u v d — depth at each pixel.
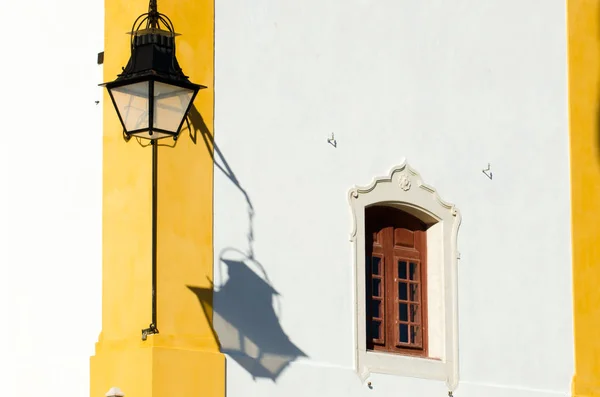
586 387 19.08
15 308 16.81
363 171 17.34
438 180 18.08
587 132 19.77
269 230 16.38
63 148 16.61
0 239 17.14
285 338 16.30
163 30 14.89
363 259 17.11
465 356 17.98
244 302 16.02
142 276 15.38
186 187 15.71
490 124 18.77
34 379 16.42
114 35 16.06
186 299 15.50
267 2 16.80
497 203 18.67
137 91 14.59
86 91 16.44
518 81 19.16
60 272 16.38
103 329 15.66
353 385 16.77
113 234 15.73
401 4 18.08
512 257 18.70
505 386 18.31
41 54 17.16
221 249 15.91
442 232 18.00
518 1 19.36
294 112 16.83
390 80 17.78
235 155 16.22
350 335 16.86
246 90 16.44
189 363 15.37
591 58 19.98
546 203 19.19
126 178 15.69
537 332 18.78
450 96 18.39
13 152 17.23
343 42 17.42
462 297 18.08
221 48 16.30
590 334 19.28
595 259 19.52
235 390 15.73
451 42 18.53
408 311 17.77
